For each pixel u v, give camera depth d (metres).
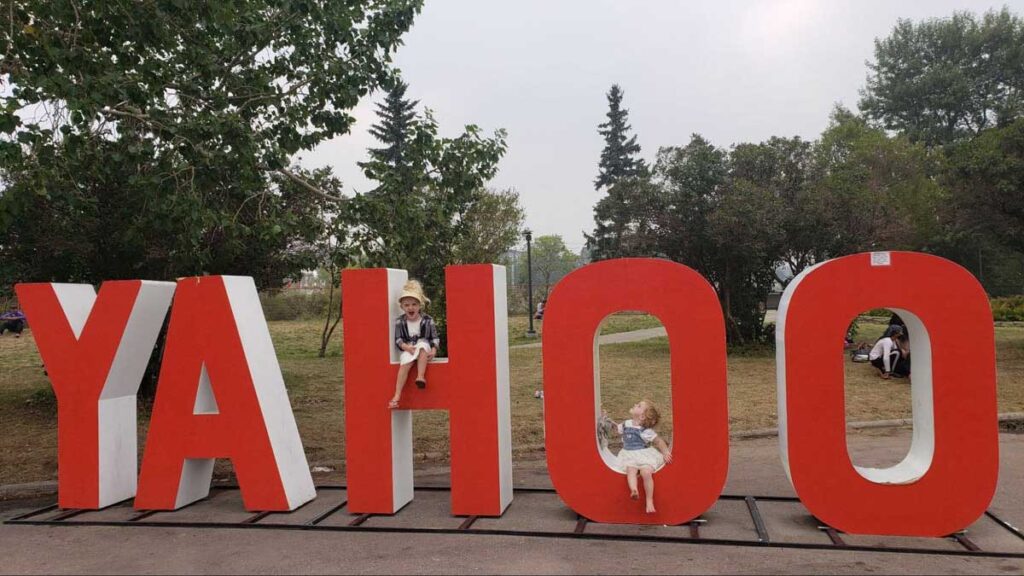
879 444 8.63
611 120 59.34
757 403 11.17
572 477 5.78
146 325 6.84
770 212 16.97
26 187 7.32
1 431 9.84
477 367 6.02
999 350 17.23
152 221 8.80
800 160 19.09
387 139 43.06
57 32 7.11
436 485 7.29
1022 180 15.72
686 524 5.65
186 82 8.50
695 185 18.23
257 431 6.29
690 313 5.61
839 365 5.38
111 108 7.72
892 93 53.78
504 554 5.01
